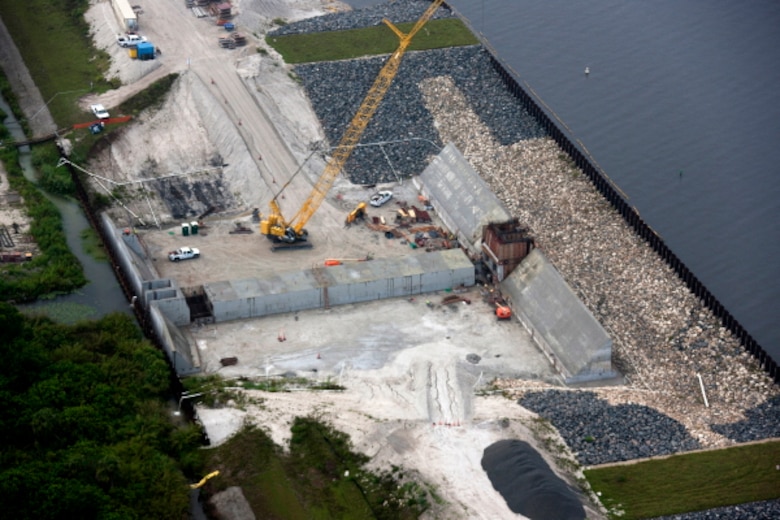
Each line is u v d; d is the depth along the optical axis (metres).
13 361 168.25
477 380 185.00
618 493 157.38
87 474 150.12
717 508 154.38
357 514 154.38
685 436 168.38
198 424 170.38
